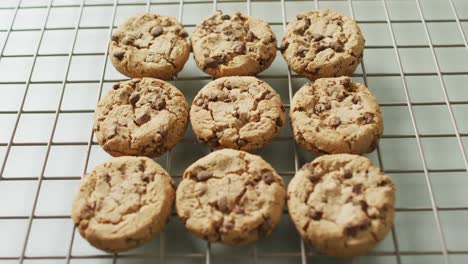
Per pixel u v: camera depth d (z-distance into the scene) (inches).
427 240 15.1
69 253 14.4
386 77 18.2
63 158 16.8
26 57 19.2
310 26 17.8
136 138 15.5
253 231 13.8
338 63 16.7
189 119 16.5
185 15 20.1
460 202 15.7
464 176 16.2
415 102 17.6
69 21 20.1
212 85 16.4
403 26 19.6
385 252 14.4
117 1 20.5
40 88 18.4
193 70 18.5
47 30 19.8
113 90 16.5
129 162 15.0
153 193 14.4
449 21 19.1
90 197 14.5
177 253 14.9
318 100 16.0
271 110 15.8
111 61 17.6
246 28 17.8
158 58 17.1
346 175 14.4
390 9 20.0
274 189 14.3
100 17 20.2
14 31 19.8
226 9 20.4
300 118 15.6
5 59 19.1
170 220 15.4
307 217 13.8
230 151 15.0
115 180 14.7
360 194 14.1
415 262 14.7
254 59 16.9
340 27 17.6
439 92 17.8
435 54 18.3
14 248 15.3
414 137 16.6
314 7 20.4
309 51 17.0
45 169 16.6
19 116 17.0
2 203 16.0
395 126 17.1
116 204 14.3
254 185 14.4
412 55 18.8
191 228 13.9
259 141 15.4
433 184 16.1
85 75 18.6
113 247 13.9
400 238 15.1
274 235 15.1
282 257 14.8
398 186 16.0
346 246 13.5
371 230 13.5
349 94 16.1
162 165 16.5
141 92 16.4
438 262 14.7
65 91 18.2
